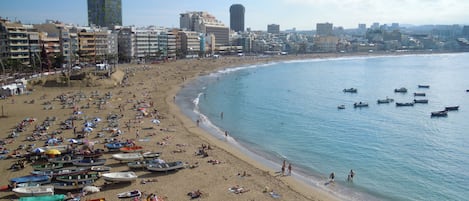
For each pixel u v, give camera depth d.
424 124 110.38
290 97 156.88
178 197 53.12
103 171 59.66
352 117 118.75
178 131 90.12
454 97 165.75
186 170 63.38
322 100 151.25
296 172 67.50
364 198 57.59
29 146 71.94
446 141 91.50
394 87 196.25
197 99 143.00
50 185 53.09
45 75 163.75
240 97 153.25
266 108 131.00
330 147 84.50
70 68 190.50
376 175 67.69
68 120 93.88
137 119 98.56
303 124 107.31
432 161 76.00
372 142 89.38
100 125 90.75
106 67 185.62
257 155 76.94
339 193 58.91
